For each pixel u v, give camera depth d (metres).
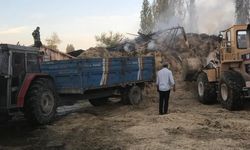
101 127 10.74
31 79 11.09
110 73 14.27
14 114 10.99
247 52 12.97
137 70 15.95
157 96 18.09
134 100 15.63
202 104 15.20
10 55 10.82
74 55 27.66
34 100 11.13
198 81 15.70
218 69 14.52
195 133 9.32
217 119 11.18
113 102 16.69
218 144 8.20
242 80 12.81
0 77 10.71
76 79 12.77
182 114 12.03
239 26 13.70
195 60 18.89
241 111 12.80
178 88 18.92
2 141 9.69
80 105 16.72
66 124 11.70
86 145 8.88
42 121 11.37
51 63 13.31
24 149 8.84
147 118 11.65
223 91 13.36
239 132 9.36
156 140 8.77
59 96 13.21
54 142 9.38
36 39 19.17
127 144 8.62
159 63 21.50
